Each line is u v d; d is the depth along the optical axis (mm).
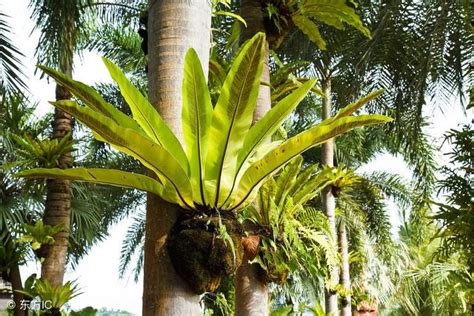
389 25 6953
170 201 1722
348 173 7598
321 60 7973
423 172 10633
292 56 7398
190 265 1670
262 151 2018
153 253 1697
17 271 6012
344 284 9953
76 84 1652
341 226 10391
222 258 1703
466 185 5324
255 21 4195
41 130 9922
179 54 1860
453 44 6980
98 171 1680
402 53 7086
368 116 1697
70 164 6047
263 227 3555
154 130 1695
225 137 1723
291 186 3645
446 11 6512
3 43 6332
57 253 5801
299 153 1770
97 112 1584
